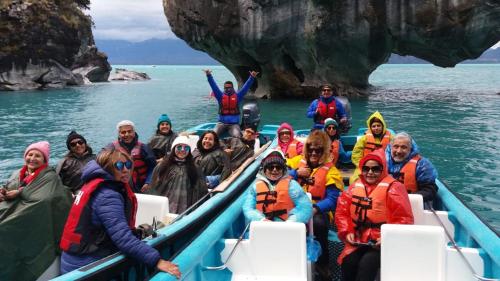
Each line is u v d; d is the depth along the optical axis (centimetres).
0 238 377
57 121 1834
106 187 316
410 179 490
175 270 320
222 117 1055
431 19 2294
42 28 3775
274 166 418
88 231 315
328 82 2650
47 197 393
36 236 387
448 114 1859
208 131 652
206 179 618
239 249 393
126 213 326
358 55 2541
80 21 4422
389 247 350
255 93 2877
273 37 2503
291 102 2519
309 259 399
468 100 2439
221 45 2659
